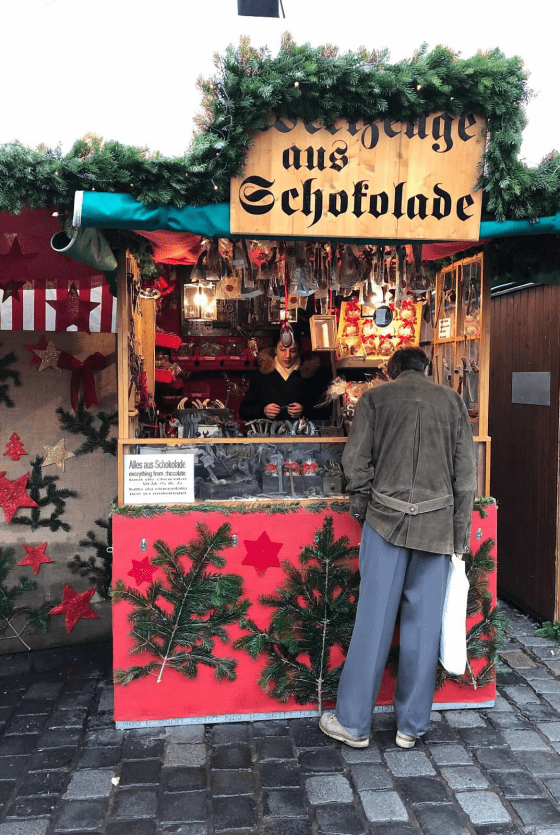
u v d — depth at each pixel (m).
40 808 2.63
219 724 3.28
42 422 4.07
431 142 2.82
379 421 3.00
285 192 2.77
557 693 3.60
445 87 2.69
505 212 2.92
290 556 3.27
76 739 3.12
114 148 2.62
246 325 5.43
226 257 3.29
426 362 3.15
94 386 4.09
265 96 2.56
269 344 5.50
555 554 4.38
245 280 3.45
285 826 2.53
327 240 2.96
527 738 3.14
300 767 2.90
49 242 3.39
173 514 3.20
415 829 2.52
